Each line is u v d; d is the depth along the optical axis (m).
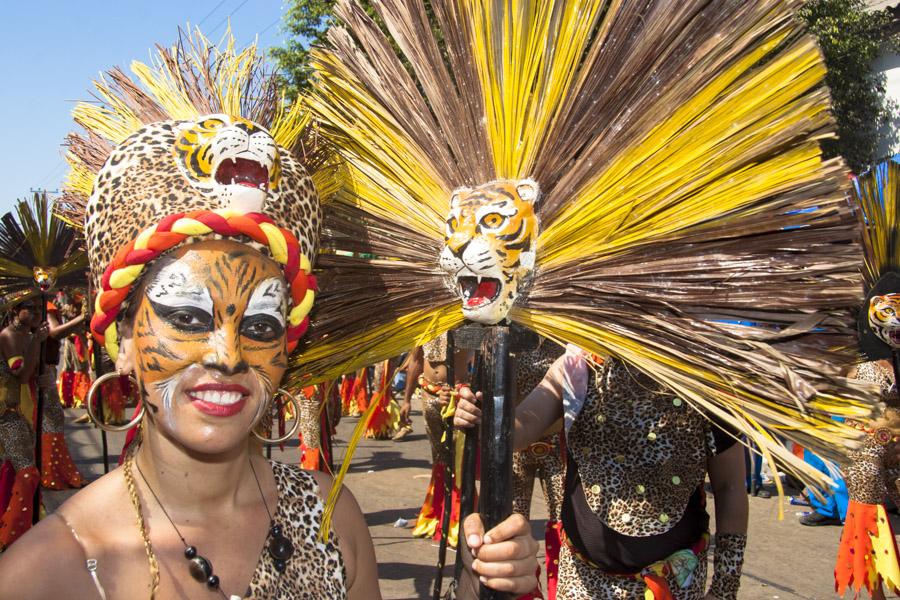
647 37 1.62
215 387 1.32
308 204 1.52
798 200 1.57
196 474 1.39
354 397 11.52
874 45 11.39
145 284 1.33
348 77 1.86
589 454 2.38
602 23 1.66
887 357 2.94
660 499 2.31
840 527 6.06
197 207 1.34
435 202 1.75
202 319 1.32
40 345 5.22
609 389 2.34
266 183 1.41
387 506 6.53
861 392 1.53
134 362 1.36
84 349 12.62
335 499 1.53
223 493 1.42
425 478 7.62
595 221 1.65
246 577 1.41
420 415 12.12
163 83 1.83
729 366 1.60
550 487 3.79
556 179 1.68
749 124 1.57
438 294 1.75
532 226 1.63
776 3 1.54
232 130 1.37
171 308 1.31
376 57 1.84
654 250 1.66
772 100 1.55
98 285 1.37
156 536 1.36
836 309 1.61
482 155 1.70
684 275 1.64
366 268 1.78
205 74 1.84
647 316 1.65
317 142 1.88
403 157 1.78
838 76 11.30
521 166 1.68
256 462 1.55
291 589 1.44
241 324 1.36
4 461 5.17
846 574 4.18
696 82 1.59
